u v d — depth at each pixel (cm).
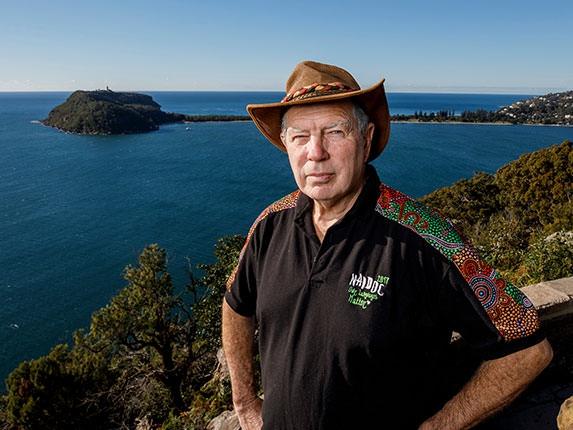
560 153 2778
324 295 159
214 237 6003
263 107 180
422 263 151
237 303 207
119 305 1836
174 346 2070
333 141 162
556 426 274
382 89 162
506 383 146
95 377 1906
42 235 6106
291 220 183
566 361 317
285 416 168
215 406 850
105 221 6756
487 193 3247
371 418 157
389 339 149
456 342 253
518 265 911
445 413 158
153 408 1712
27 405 1772
